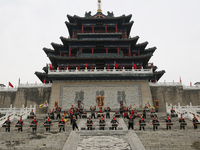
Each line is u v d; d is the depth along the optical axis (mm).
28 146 21625
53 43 62469
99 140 22516
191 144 21766
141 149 20078
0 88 57500
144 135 24172
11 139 23422
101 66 60656
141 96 51625
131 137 23078
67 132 25344
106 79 52844
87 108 50281
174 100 54562
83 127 29828
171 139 22922
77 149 20031
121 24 67438
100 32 67750
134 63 59219
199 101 55000
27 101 54750
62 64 58906
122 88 52156
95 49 65188
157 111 52938
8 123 26703
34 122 26953
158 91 55312
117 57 57156
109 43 62531
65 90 51938
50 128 28969
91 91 51781
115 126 26875
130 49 64812
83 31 67250
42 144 21984
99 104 50562
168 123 27516
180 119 27938
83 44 62312
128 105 50844
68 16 67438
